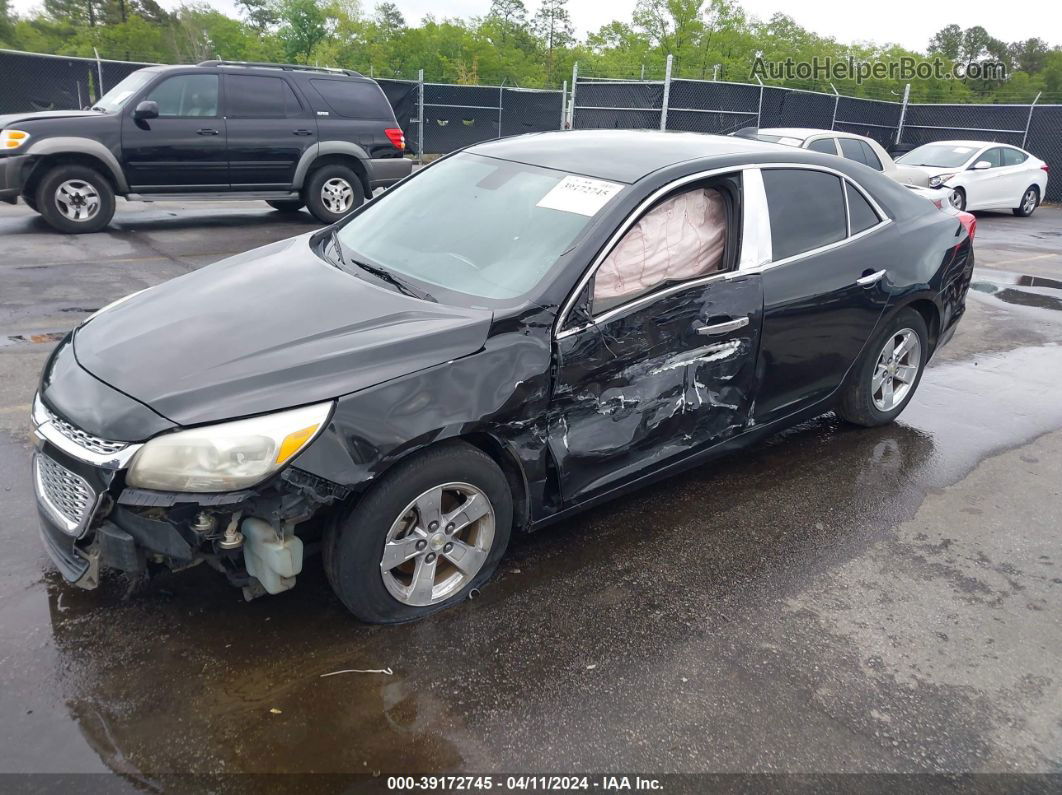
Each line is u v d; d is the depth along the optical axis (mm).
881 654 2979
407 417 2705
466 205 3732
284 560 2604
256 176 10930
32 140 9516
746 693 2748
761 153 3955
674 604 3205
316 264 3594
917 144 21703
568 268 3139
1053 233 14719
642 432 3434
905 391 4914
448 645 2895
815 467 4477
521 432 3020
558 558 3482
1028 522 3988
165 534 2516
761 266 3770
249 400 2566
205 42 60406
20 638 2807
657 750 2492
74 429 2639
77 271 7973
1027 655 3020
